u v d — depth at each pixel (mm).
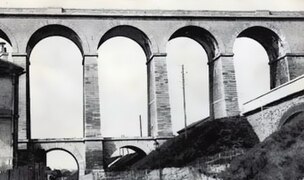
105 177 38625
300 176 21219
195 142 36281
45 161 39062
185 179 31812
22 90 39219
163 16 43281
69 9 42188
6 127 29953
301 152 22594
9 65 30969
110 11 42625
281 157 23531
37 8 41531
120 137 40594
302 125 25922
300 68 44969
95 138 39562
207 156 33438
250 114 38156
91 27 42188
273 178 22531
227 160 29875
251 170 24844
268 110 34844
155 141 40938
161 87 42125
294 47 45219
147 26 43094
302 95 29984
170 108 41812
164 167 34969
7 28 40719
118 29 43625
